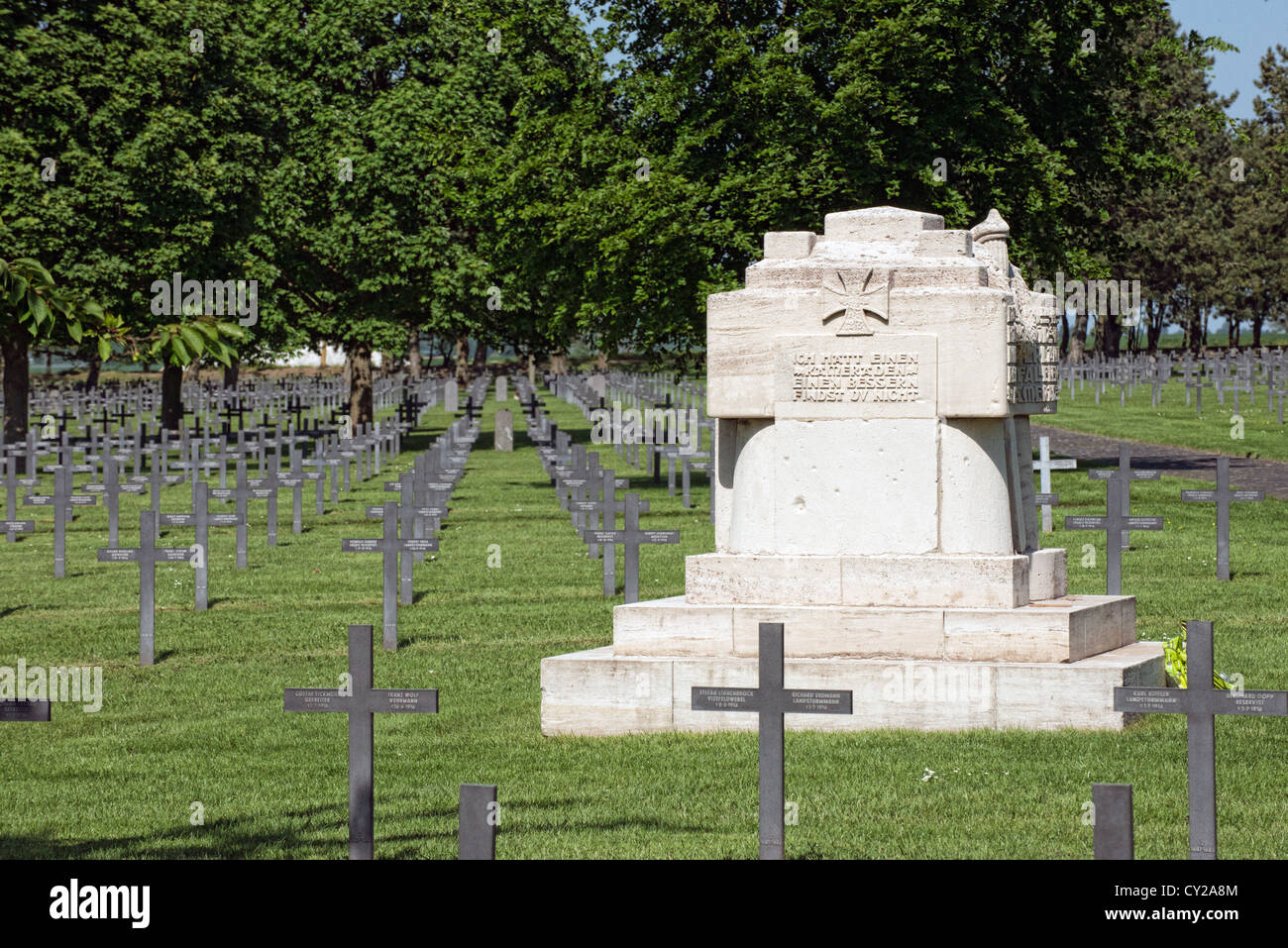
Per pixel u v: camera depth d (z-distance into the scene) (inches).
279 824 359.3
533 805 365.7
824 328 450.6
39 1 1561.3
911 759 394.3
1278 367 1953.7
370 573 836.0
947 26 1131.9
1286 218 3378.4
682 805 360.8
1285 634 568.1
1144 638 563.2
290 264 1907.0
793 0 1212.5
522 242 1443.2
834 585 445.1
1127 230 3304.6
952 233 459.8
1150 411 1977.1
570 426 2225.6
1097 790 226.2
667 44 1197.1
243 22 1861.5
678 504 1145.4
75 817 369.4
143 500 1296.8
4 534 1047.0
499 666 557.3
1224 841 320.8
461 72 1865.2
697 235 1181.1
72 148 1523.1
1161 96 1321.4
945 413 442.6
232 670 567.8
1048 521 923.4
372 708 297.3
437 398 3206.2
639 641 450.3
